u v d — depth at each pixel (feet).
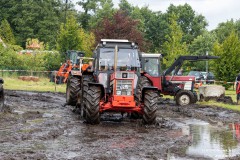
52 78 113.91
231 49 115.24
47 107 56.44
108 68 44.86
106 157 27.55
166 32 248.11
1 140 32.07
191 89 69.26
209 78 137.90
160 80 68.74
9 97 67.26
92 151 29.43
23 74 122.83
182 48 145.59
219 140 35.45
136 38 118.11
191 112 55.26
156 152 29.84
